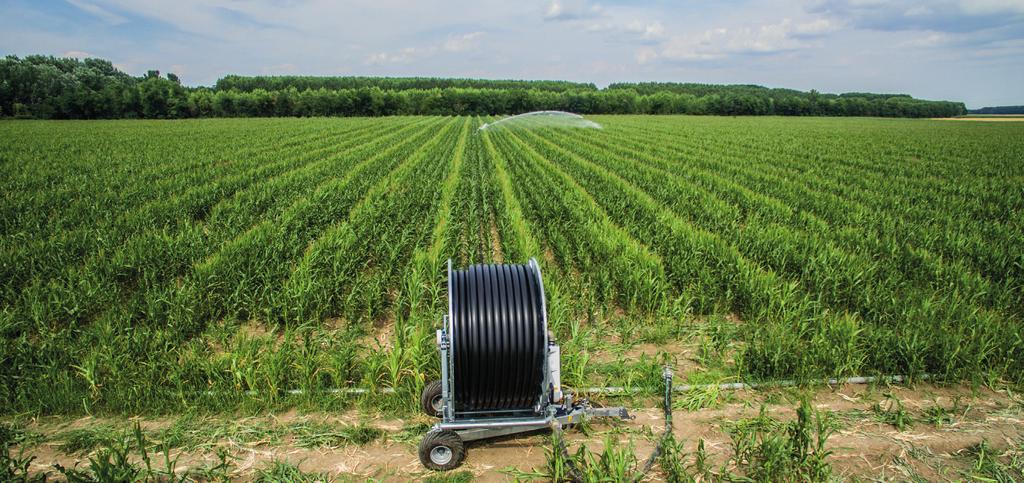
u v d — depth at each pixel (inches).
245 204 630.5
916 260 437.7
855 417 250.5
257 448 228.5
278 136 1764.3
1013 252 442.3
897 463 218.5
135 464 212.8
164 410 252.1
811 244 459.8
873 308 349.1
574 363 279.1
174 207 613.9
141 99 3196.4
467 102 3814.0
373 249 488.7
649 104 4163.4
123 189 722.8
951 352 280.5
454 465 216.2
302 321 346.6
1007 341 295.9
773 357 280.8
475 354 210.1
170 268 428.5
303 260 435.8
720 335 324.8
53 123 2576.3
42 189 725.3
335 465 218.5
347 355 282.2
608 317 364.2
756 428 236.2
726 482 207.0
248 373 260.7
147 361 286.0
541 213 604.4
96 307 360.8
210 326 336.5
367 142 1595.7
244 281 361.7
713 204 645.3
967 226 547.8
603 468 201.2
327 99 3590.1
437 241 467.8
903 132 2287.2
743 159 1168.8
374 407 257.8
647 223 567.8
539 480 209.9
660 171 947.3
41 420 245.0
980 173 950.4
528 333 211.3
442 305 374.0
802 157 1222.3
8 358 287.3
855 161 1135.6
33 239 481.4
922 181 847.7
